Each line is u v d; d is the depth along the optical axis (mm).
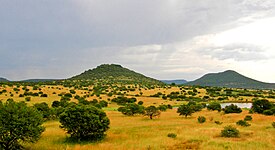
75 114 31500
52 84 194000
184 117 61250
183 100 130000
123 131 37438
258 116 60000
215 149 25156
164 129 39188
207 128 38969
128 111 63812
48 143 28656
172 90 183750
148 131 37094
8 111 23922
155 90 183250
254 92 188125
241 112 74938
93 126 31062
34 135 24469
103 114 33406
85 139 31344
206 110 85562
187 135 32906
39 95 120125
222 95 159000
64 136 33156
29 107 26297
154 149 25344
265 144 27469
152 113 57344
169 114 69312
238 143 27969
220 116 62250
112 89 186250
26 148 25938
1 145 23578
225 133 32656
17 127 23609
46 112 50906
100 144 27641
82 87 191000
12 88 135875
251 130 37719
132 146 26406
